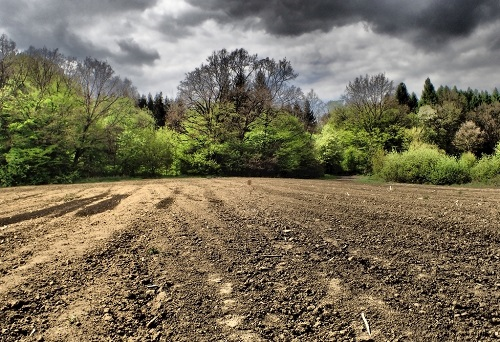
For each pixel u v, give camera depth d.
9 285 3.54
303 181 18.27
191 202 9.20
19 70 27.52
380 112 47.44
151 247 4.86
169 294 3.37
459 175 18.20
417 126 49.06
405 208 7.48
